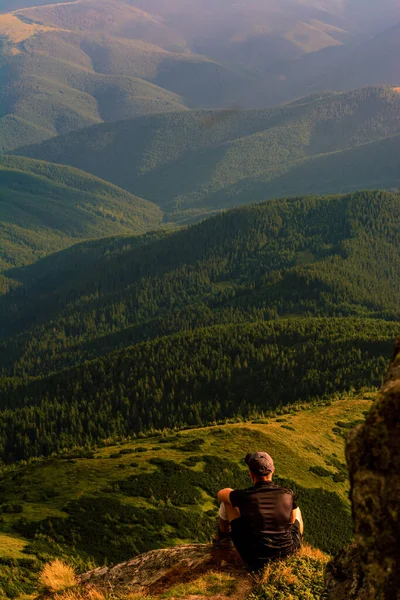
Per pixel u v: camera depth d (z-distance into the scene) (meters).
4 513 65.62
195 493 77.88
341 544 73.75
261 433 103.88
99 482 78.12
